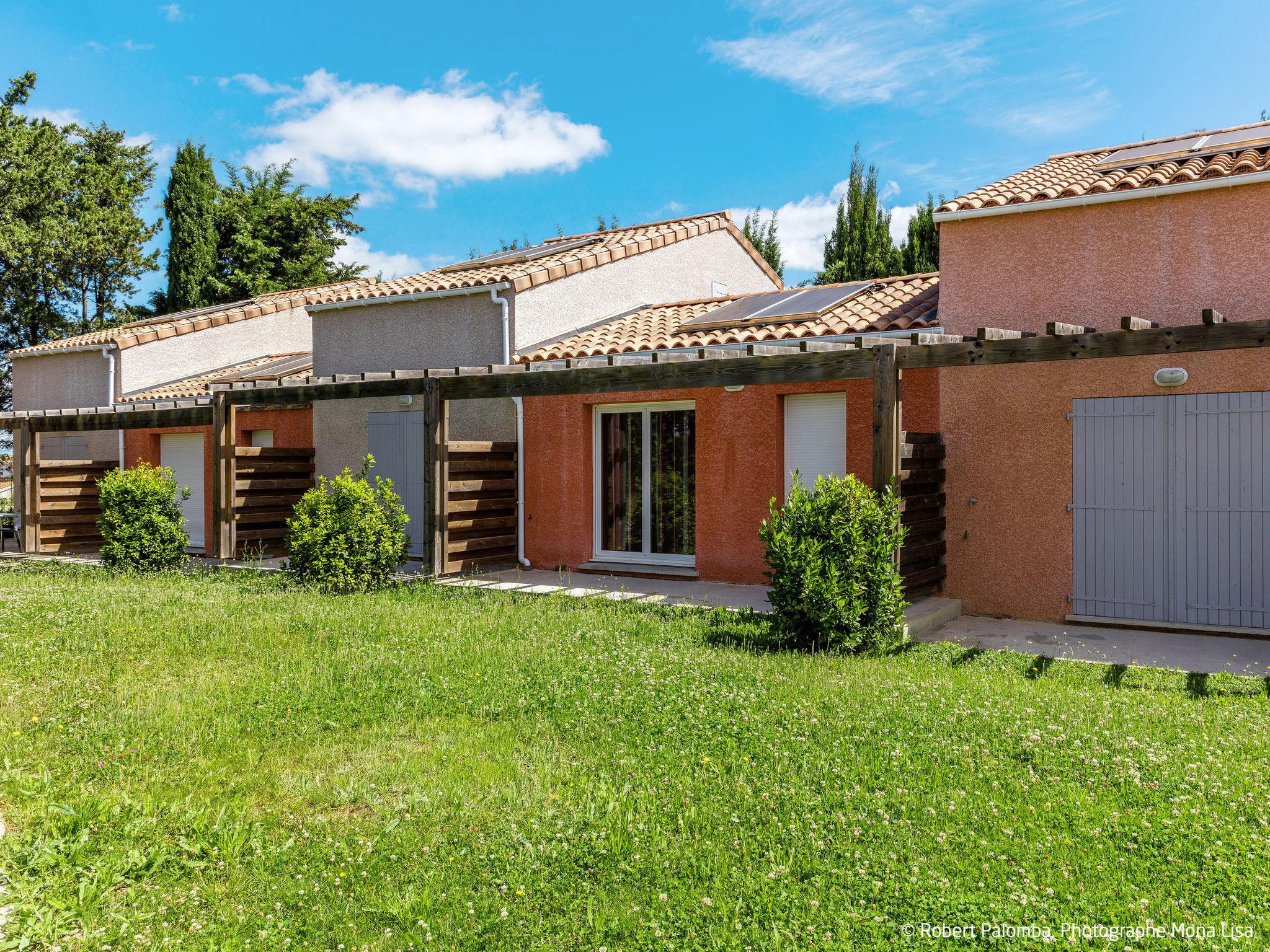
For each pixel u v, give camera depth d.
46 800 4.57
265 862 4.00
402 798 4.66
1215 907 3.44
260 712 5.99
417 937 3.37
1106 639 8.56
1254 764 4.81
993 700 6.05
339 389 12.62
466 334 14.02
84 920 3.53
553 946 3.34
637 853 3.95
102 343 18.95
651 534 12.71
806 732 5.39
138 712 6.03
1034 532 9.57
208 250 34.84
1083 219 9.40
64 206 31.23
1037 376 9.55
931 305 11.26
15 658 7.42
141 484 13.14
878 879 3.70
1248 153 9.39
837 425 11.07
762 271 20.12
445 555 12.03
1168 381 8.77
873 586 7.71
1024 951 3.20
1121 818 4.15
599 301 15.26
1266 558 8.40
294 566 11.34
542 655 7.36
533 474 13.30
